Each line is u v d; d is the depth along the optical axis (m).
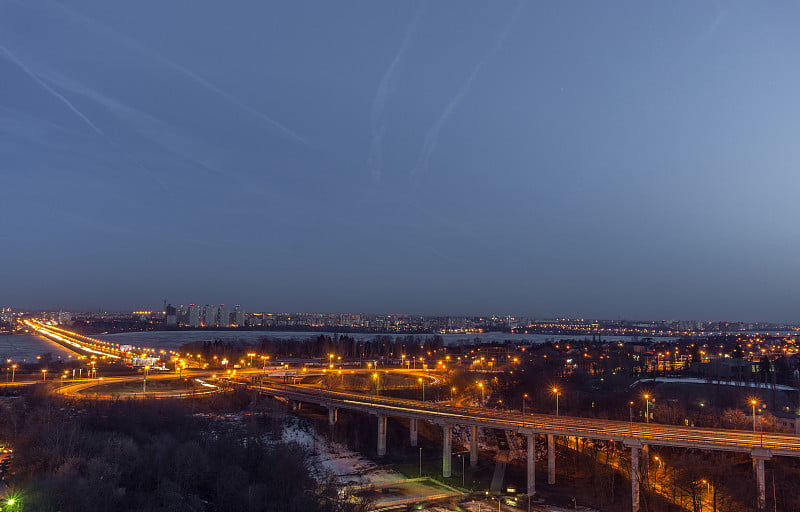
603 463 164.62
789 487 138.25
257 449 149.50
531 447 150.00
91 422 162.88
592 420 161.88
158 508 112.38
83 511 107.06
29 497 107.12
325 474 156.38
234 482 126.12
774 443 131.50
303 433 194.75
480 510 133.50
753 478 138.38
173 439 146.50
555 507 137.00
